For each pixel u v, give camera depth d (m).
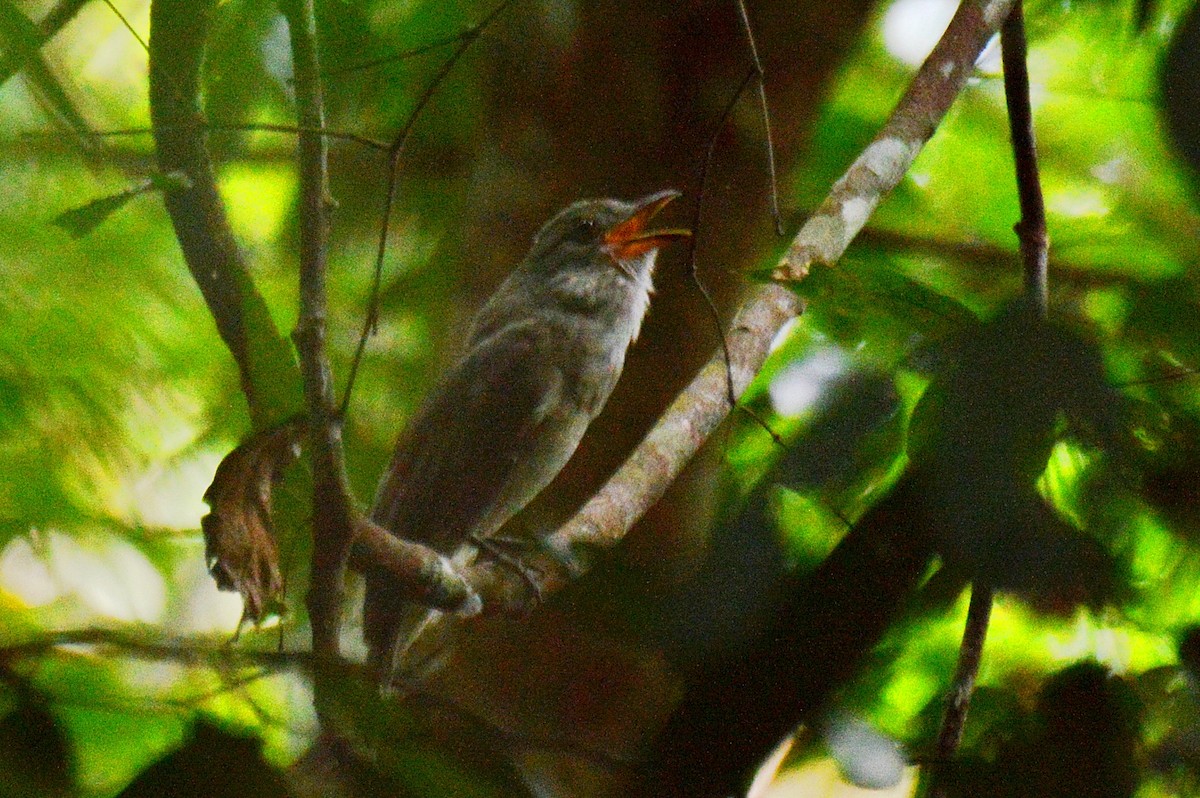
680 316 10.76
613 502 8.21
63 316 9.62
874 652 8.42
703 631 7.12
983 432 6.24
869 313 6.81
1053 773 6.91
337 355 11.40
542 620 8.66
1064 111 12.13
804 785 8.95
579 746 6.76
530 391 10.92
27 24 7.75
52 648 6.06
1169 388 6.99
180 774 5.30
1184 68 8.38
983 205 12.34
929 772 7.04
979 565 6.58
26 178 9.56
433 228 11.70
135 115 10.84
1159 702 7.59
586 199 10.79
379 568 7.40
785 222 10.57
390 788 5.63
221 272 7.77
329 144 10.23
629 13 10.36
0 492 9.51
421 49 7.45
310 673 5.86
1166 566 7.87
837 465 7.34
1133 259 10.59
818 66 10.43
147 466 10.30
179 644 6.11
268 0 9.05
